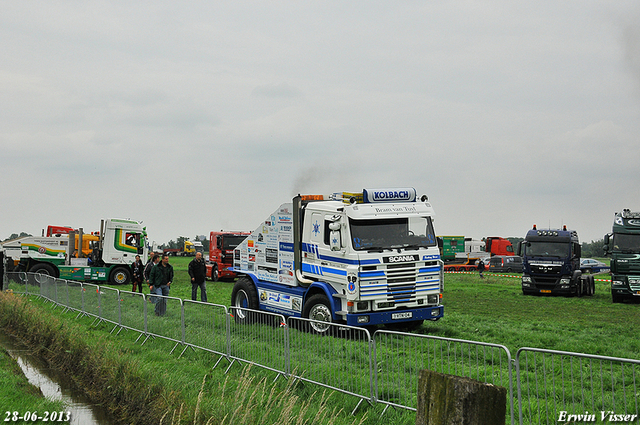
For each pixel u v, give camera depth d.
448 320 14.90
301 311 13.10
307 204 13.27
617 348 11.02
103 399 7.76
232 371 8.94
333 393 7.31
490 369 6.50
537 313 17.34
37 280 20.88
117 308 13.38
